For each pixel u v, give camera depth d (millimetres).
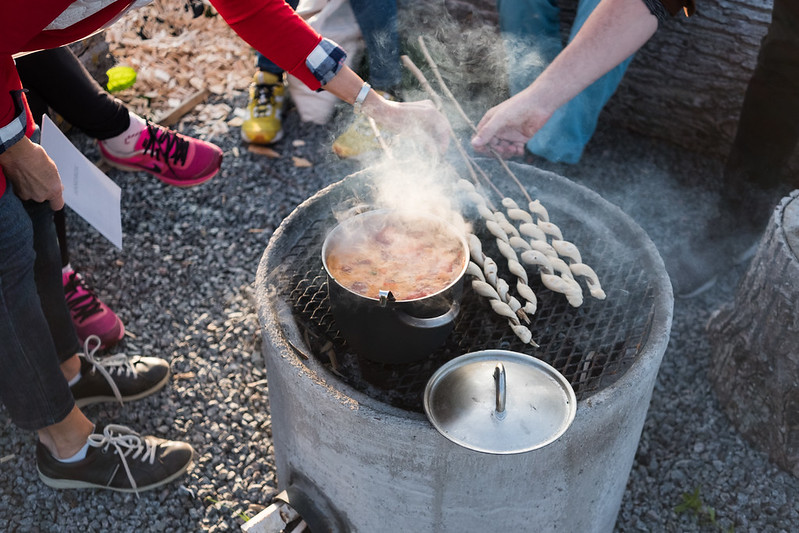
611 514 1907
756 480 2234
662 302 1646
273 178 3225
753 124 2463
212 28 3969
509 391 1385
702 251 2793
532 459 1458
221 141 3373
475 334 1664
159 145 2740
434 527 1626
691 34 3012
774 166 2520
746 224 2701
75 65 2408
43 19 1330
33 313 1710
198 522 2131
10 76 1457
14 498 2154
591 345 1619
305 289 1713
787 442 2195
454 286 1412
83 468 2076
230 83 3678
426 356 1528
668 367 2553
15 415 1856
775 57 2279
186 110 3518
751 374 2266
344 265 1528
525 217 1791
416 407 1514
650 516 2156
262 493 2197
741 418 2342
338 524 1771
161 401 2422
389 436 1428
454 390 1402
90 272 2818
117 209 1982
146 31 3877
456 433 1334
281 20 1628
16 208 1582
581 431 1454
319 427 1551
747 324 2254
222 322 2676
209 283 2811
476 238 1699
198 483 2213
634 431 1655
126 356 2479
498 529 1632
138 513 2131
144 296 2752
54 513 2117
